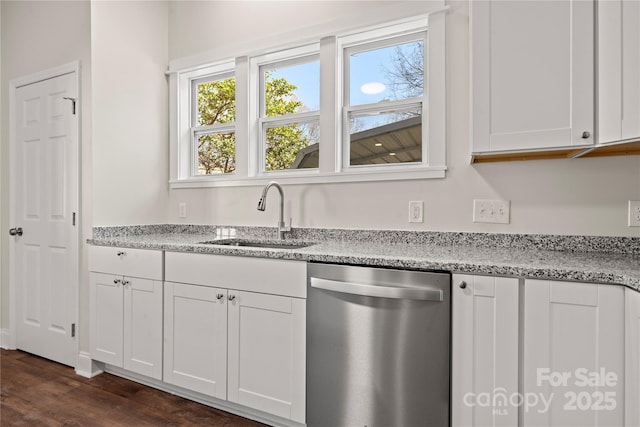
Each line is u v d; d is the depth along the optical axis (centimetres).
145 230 276
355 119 236
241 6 264
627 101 132
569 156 171
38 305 273
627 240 166
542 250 179
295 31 241
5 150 293
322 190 235
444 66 201
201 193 279
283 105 261
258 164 265
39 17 272
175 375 206
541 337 130
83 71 246
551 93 148
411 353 147
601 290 121
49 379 237
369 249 182
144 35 277
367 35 226
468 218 197
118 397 214
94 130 244
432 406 145
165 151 293
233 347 188
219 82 290
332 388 162
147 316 216
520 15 153
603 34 139
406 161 223
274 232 250
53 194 263
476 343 138
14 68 287
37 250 273
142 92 276
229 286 189
